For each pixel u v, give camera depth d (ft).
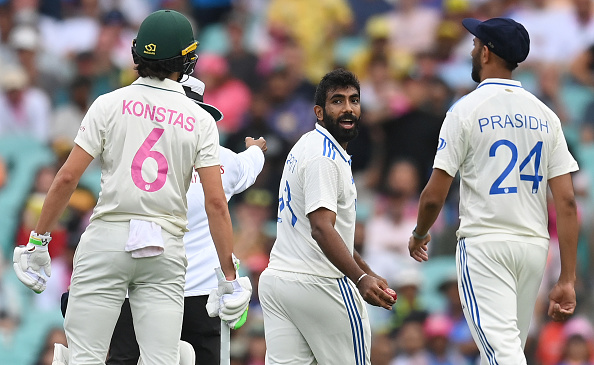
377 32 179.73
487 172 75.25
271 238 147.23
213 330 83.92
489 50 77.10
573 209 76.48
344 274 75.82
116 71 184.96
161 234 69.97
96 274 69.72
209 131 72.02
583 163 174.40
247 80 180.86
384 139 163.43
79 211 152.05
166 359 70.69
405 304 141.79
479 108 75.61
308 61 193.77
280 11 196.44
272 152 161.27
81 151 69.92
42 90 184.34
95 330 70.03
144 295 70.79
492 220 75.10
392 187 155.84
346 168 79.00
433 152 162.40
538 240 75.56
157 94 71.46
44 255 71.36
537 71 185.06
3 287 151.02
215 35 198.08
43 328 146.72
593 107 184.03
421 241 80.74
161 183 70.08
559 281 77.15
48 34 196.24
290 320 80.12
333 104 78.89
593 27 192.95
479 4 195.31
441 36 183.42
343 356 79.66
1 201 164.25
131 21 203.00
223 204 71.56
